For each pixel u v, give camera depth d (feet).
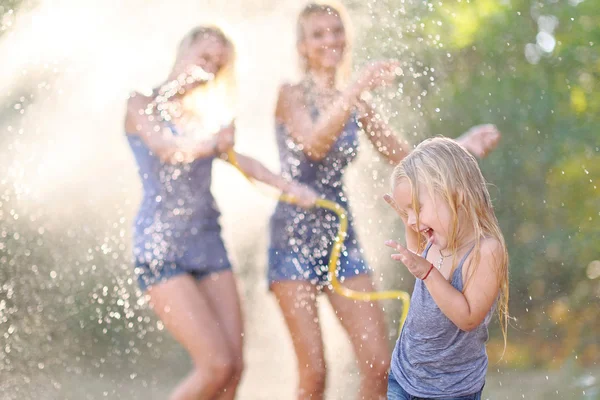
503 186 26.35
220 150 13.46
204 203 13.26
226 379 12.51
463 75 25.26
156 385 15.71
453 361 10.45
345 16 14.90
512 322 23.98
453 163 10.50
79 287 18.44
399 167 10.93
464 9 24.85
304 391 13.73
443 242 10.48
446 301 9.84
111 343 17.42
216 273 13.26
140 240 13.11
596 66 26.55
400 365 10.89
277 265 13.94
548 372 20.08
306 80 14.60
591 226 25.85
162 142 13.34
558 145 26.27
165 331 17.76
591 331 23.09
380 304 13.89
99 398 14.98
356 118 14.56
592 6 26.40
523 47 26.37
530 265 25.66
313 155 14.24
